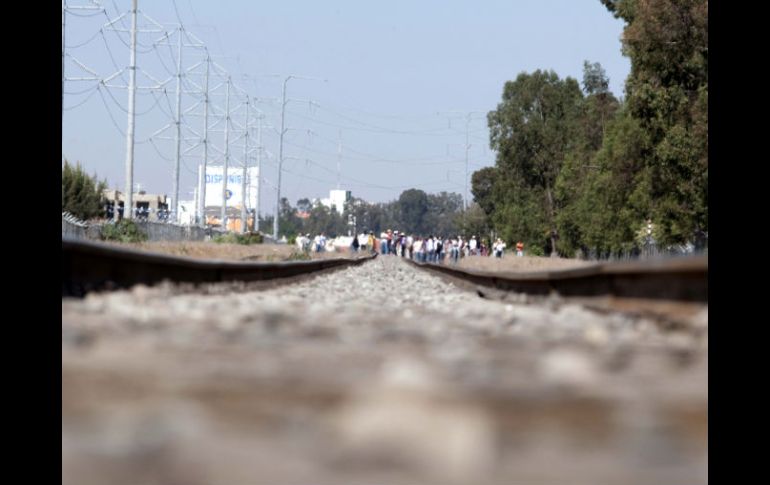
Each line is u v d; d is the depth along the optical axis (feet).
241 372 31.12
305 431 21.54
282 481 17.29
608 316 68.69
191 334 44.83
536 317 70.28
